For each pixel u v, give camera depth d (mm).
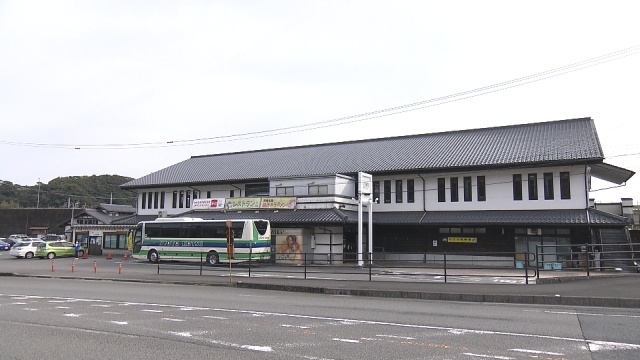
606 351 8023
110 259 42531
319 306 13898
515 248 31312
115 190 112688
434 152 37031
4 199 102938
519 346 8422
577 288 16359
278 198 37250
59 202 104750
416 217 33625
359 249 30422
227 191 43312
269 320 11305
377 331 9859
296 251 34312
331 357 7699
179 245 36219
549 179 31000
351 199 37344
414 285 18484
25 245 44500
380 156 39594
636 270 25094
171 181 45781
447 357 7688
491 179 32812
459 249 33000
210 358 7664
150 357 7738
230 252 22172
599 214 28531
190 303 14625
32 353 8047
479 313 12422
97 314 12312
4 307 13695
